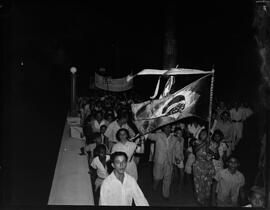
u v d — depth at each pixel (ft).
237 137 44.55
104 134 32.48
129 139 26.76
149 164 38.14
